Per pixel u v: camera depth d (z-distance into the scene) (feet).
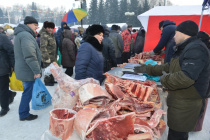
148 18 14.15
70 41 15.67
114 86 4.44
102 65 6.83
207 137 7.71
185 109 4.82
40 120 9.11
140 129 3.20
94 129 2.99
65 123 3.19
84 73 6.23
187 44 4.60
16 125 8.63
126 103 4.13
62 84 4.16
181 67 4.57
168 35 9.32
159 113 4.06
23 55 7.86
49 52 14.06
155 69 5.90
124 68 7.11
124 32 20.12
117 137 3.00
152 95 4.89
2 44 8.52
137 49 20.30
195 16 12.93
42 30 13.64
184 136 5.17
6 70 9.00
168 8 13.84
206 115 9.97
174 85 4.43
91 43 6.46
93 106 3.78
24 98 8.74
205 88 4.72
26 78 8.23
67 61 15.90
